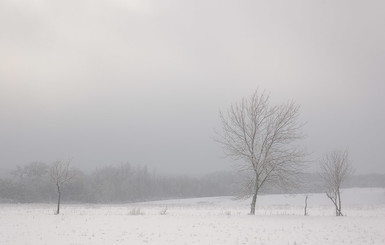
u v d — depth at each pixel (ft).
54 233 59.00
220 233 58.85
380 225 68.28
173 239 53.98
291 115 90.74
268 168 90.17
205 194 387.14
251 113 92.68
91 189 286.66
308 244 51.01
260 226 65.98
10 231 61.11
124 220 74.54
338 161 95.71
